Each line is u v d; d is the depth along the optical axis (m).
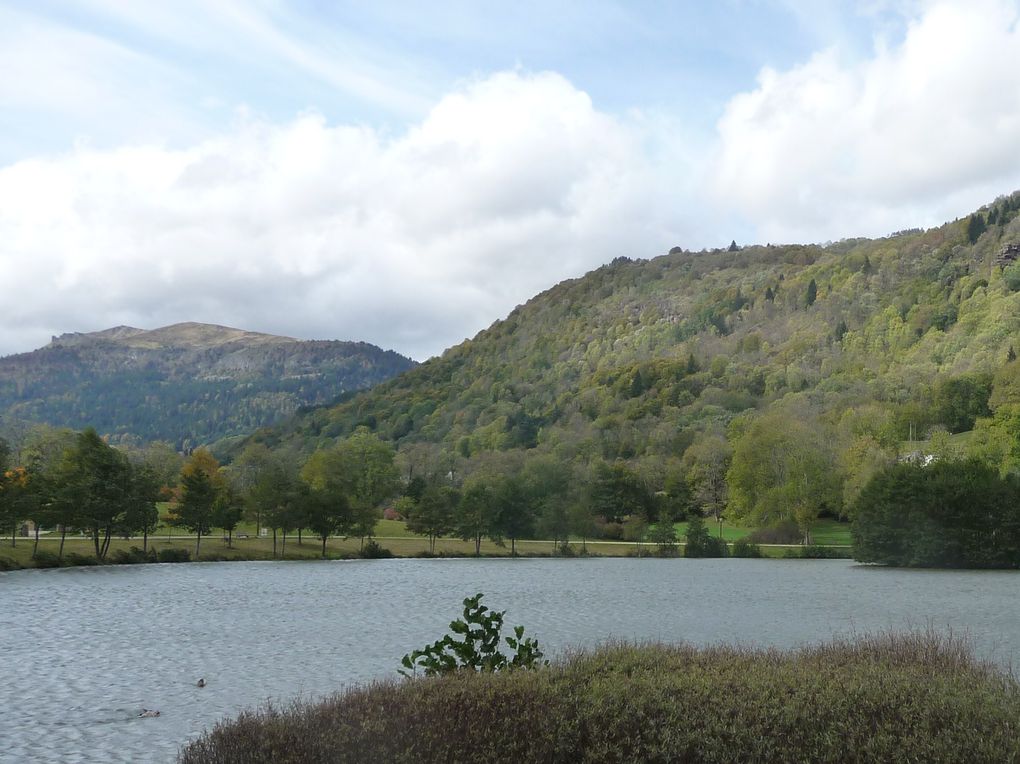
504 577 93.38
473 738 14.59
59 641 46.00
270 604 64.56
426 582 86.19
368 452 186.88
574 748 14.51
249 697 31.95
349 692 18.14
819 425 173.12
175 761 22.80
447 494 149.25
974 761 13.45
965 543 112.88
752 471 156.75
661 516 152.38
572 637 46.34
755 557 134.62
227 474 192.62
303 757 14.54
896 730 14.45
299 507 121.62
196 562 111.94
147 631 49.78
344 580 87.94
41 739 26.06
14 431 198.25
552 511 139.12
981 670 21.06
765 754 14.06
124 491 105.19
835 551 134.75
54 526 113.06
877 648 23.22
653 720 14.88
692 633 48.12
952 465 123.75
